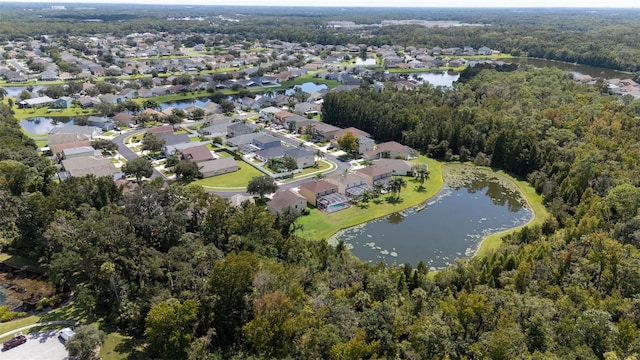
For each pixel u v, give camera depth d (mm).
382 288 65750
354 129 157875
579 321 55812
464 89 198875
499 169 136750
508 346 51188
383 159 131000
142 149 141375
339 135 152625
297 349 53750
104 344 57500
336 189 111500
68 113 188500
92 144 139750
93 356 55219
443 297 66312
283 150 136375
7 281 74875
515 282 68062
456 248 91625
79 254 62625
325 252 77312
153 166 128375
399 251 89938
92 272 63094
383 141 163125
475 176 132625
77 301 67000
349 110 172125
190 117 181500
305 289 66750
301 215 101375
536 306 58750
